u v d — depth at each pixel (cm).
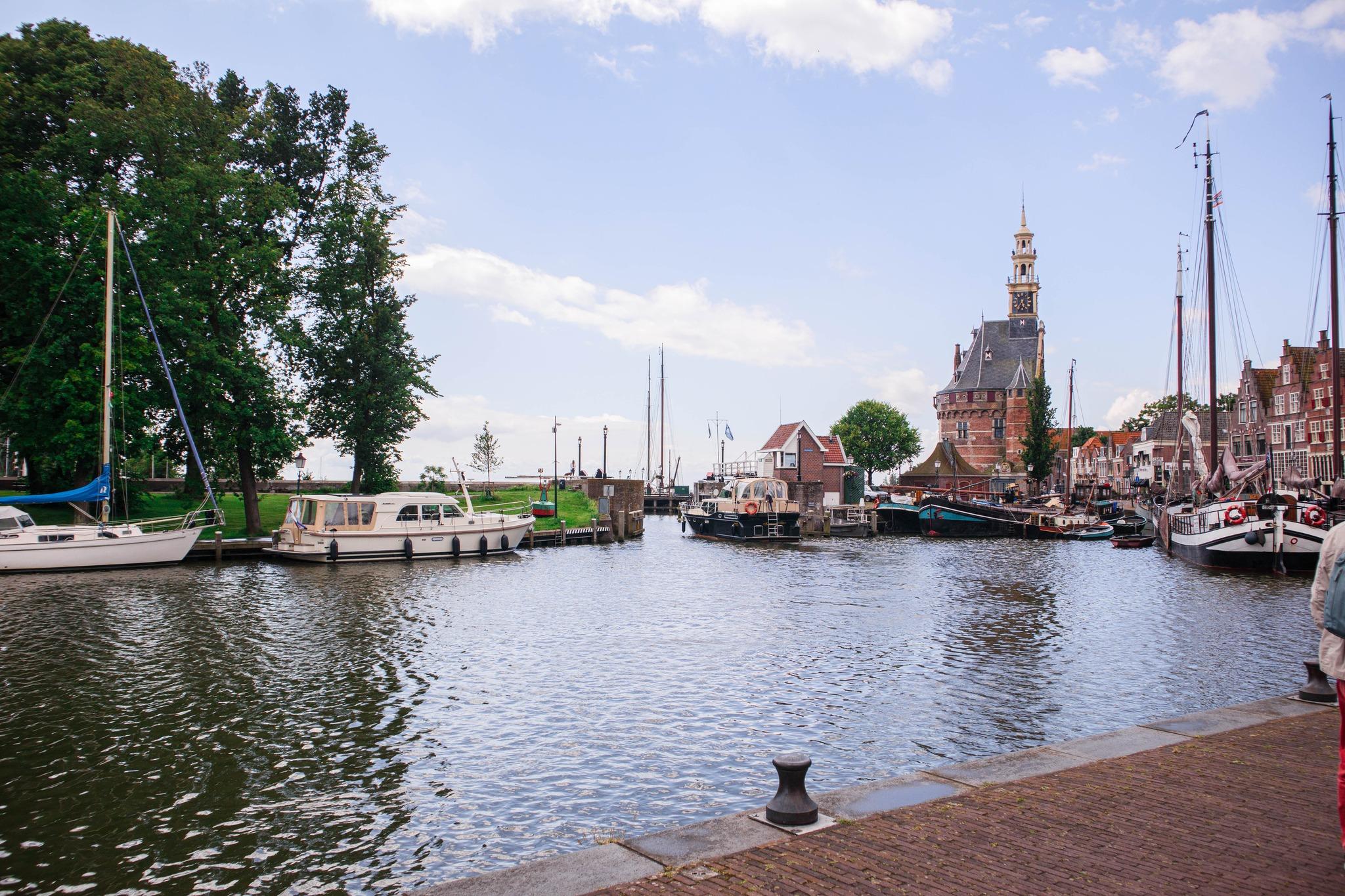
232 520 5316
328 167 5300
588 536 6091
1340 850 713
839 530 7600
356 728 1638
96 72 4681
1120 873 673
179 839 1167
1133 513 7800
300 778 1388
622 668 2131
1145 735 1072
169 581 3622
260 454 4597
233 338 4519
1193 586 3819
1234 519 4347
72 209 4281
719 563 4878
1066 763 963
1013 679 2022
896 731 1622
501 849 1142
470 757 1484
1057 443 9738
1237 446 8506
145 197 4341
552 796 1319
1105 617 2919
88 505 4528
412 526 4656
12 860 1102
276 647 2319
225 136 4606
